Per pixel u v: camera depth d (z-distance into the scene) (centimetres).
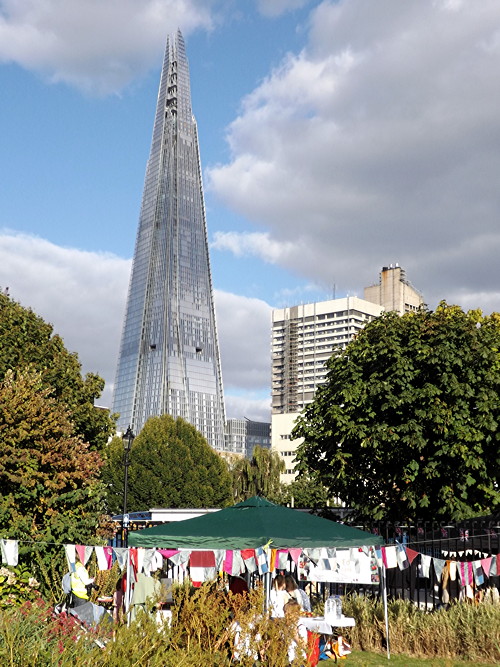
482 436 2216
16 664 693
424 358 2353
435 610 1549
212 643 988
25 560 1561
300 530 1323
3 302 3594
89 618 1220
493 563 1339
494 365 2411
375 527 2188
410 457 2331
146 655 766
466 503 2339
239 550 1241
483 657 1289
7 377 1961
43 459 1742
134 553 1276
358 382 2422
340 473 2414
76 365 3878
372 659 1316
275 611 1206
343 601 1609
